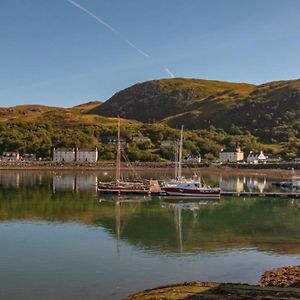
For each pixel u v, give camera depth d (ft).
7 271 128.67
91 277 123.44
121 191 333.01
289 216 230.27
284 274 122.93
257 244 163.22
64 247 157.17
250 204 279.08
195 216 229.04
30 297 108.68
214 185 429.79
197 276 124.88
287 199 306.14
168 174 624.59
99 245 160.35
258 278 123.24
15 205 262.88
